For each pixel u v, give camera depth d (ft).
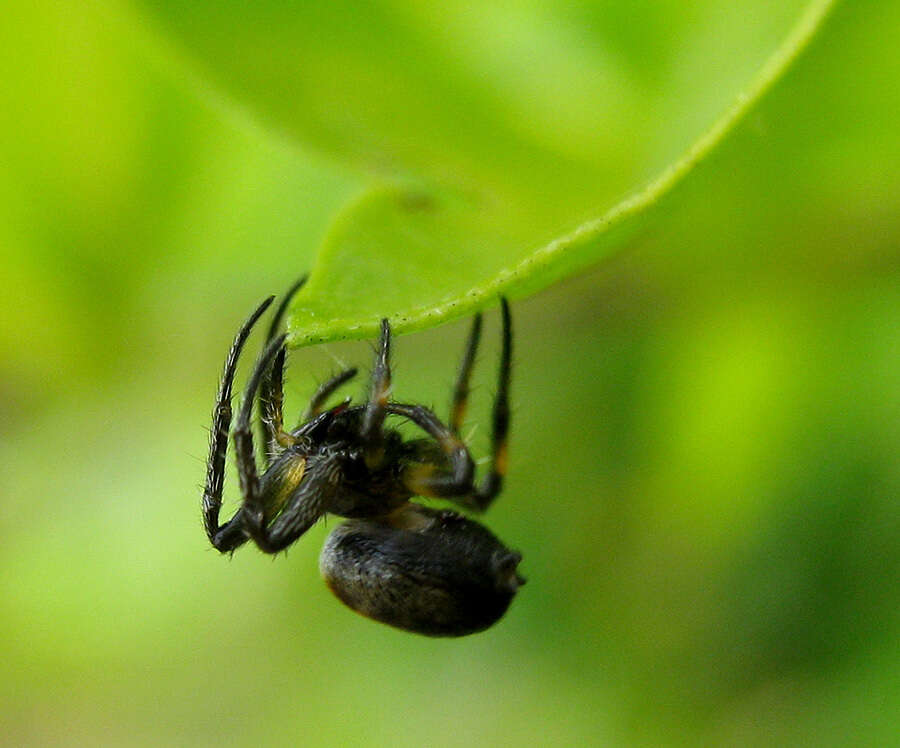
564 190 0.18
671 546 0.21
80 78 0.20
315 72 0.19
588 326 0.21
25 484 0.21
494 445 0.21
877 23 0.17
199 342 0.21
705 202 0.20
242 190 0.20
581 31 0.19
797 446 0.21
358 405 0.21
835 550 0.21
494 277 0.17
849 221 0.20
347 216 0.18
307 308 0.17
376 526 0.21
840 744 0.21
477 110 0.19
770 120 0.18
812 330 0.20
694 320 0.21
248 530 0.20
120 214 0.20
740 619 0.21
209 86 0.19
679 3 0.19
